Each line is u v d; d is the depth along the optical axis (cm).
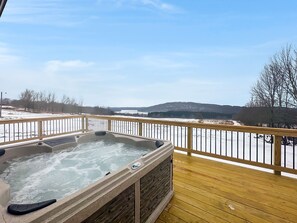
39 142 344
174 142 475
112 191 144
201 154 424
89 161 342
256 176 325
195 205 233
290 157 527
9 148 298
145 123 522
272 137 343
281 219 207
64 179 270
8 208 108
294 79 841
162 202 227
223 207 229
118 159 350
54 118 565
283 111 875
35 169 300
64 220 107
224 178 315
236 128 361
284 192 268
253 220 204
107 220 142
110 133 447
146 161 203
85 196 126
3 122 443
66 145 371
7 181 258
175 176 324
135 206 176
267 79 936
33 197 219
